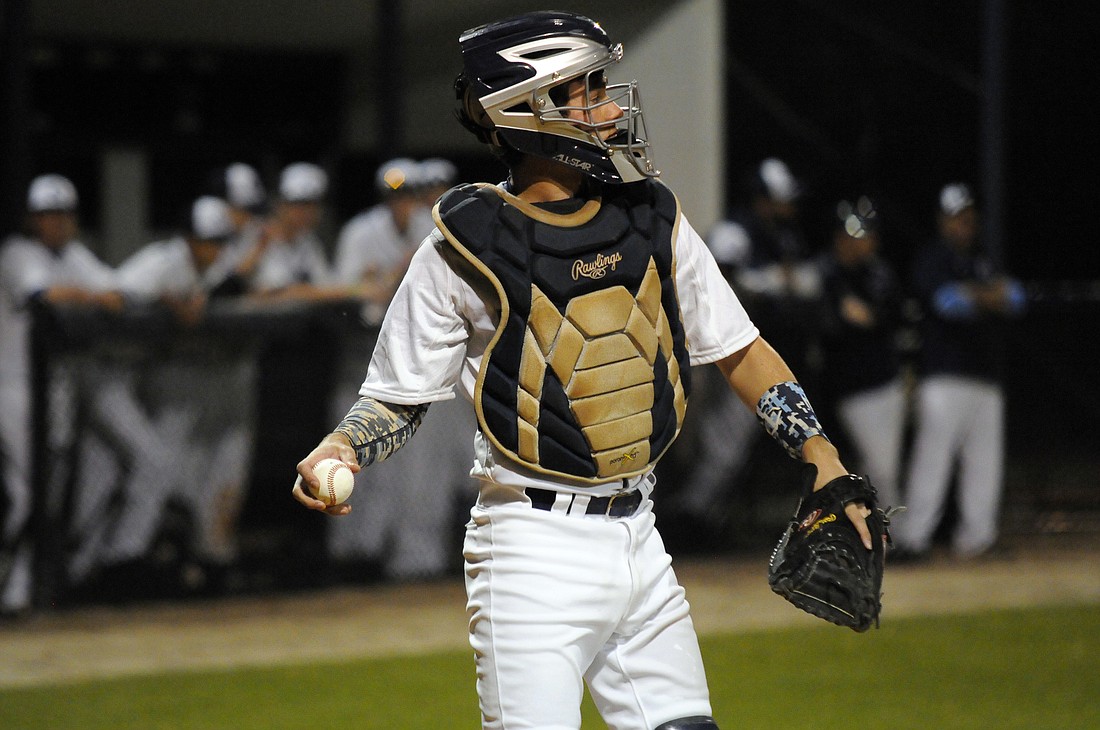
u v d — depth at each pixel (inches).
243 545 987.9
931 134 1752.0
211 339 958.4
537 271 336.8
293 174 1039.0
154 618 927.0
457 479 1059.9
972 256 1176.2
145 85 1571.1
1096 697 708.0
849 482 353.7
